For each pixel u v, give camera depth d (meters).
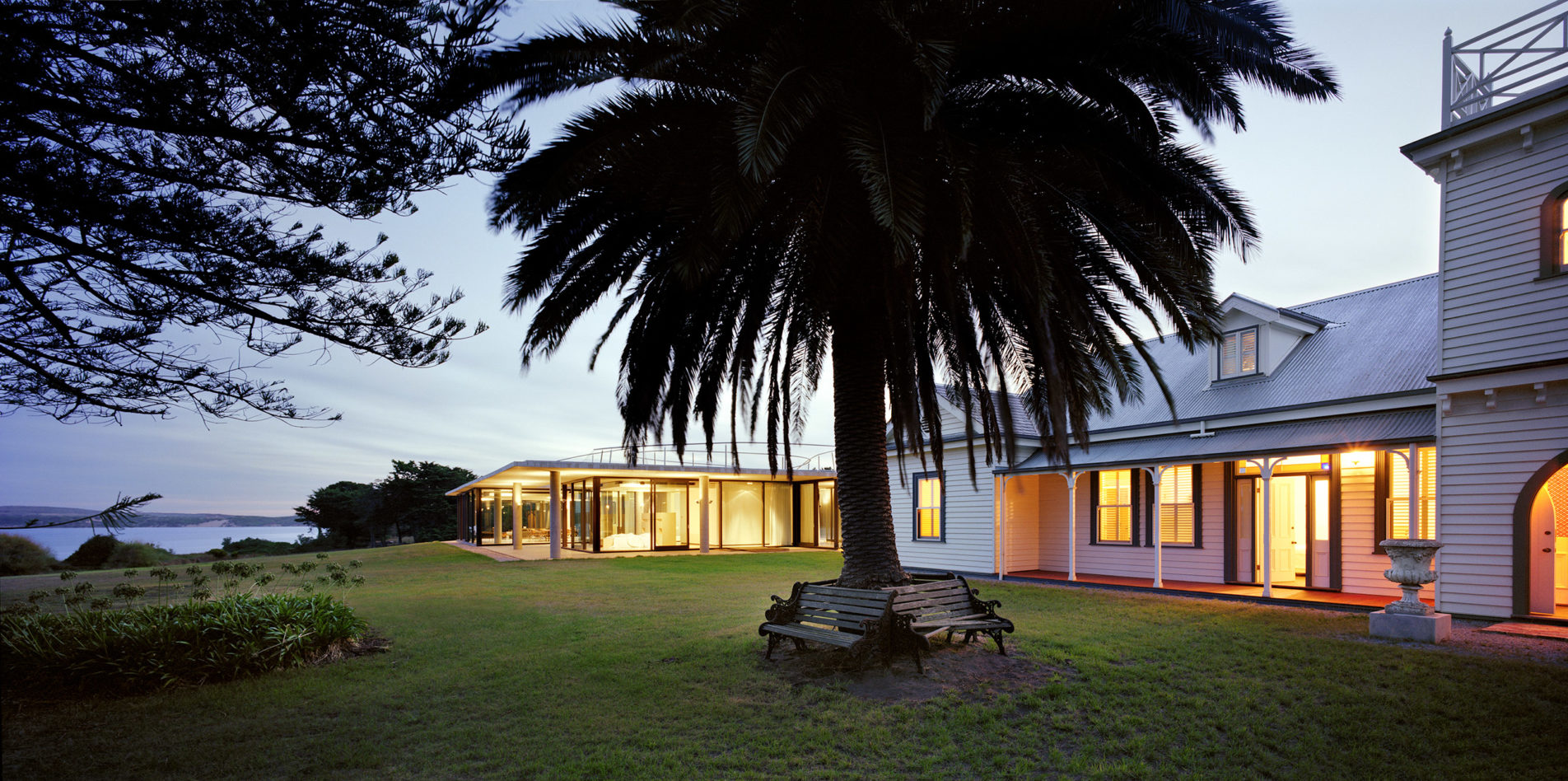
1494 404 9.45
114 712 6.14
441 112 5.78
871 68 6.65
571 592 14.30
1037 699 5.93
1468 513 9.61
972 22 6.98
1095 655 7.40
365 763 4.89
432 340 6.79
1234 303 14.49
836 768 4.71
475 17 5.66
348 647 8.64
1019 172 6.81
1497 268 9.52
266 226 6.07
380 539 57.97
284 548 42.16
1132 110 6.49
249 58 4.99
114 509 4.86
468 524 38.75
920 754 4.94
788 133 5.38
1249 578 13.48
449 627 10.18
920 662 6.84
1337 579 12.05
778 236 7.99
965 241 5.72
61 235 5.50
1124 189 7.07
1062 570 16.84
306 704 6.34
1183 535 14.48
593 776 4.62
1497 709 5.53
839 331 8.35
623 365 9.59
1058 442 8.09
